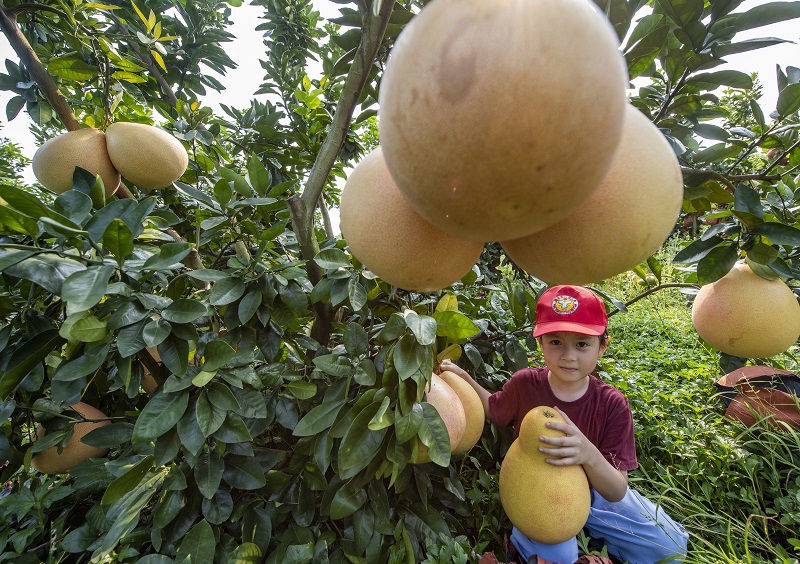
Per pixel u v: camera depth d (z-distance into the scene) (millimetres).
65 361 1078
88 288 839
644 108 1581
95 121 1652
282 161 2625
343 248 1631
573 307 1642
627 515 1744
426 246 728
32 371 1214
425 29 473
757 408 2336
